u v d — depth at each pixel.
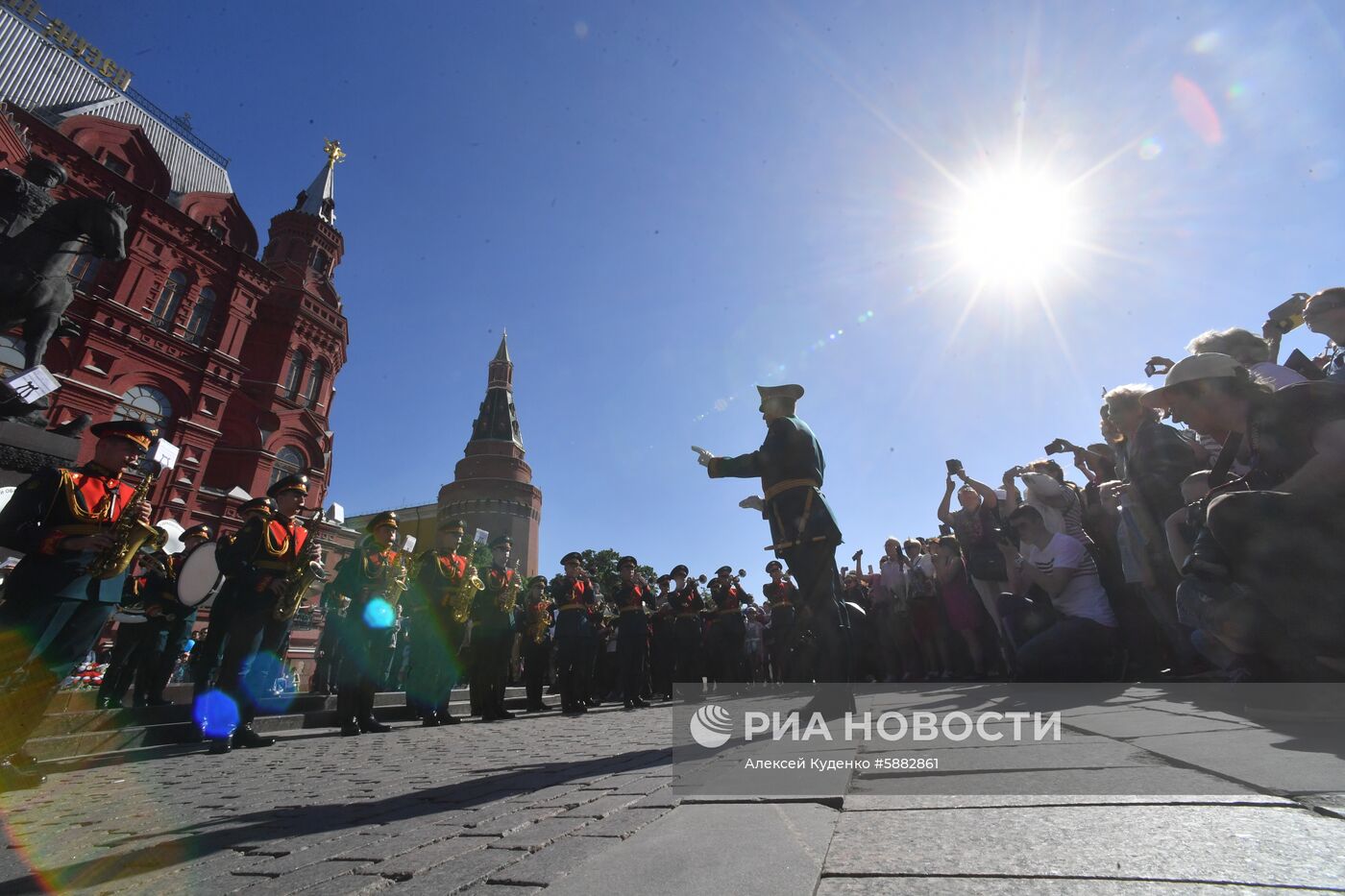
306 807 2.26
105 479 3.47
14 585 3.25
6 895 1.42
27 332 8.16
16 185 8.26
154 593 6.82
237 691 4.51
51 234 8.21
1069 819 1.11
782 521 3.59
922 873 0.92
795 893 0.90
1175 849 0.93
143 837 1.89
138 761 3.97
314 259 37.00
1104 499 4.99
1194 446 4.24
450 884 1.19
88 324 24.22
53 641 3.28
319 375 34.84
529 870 1.20
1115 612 4.49
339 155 43.53
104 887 1.40
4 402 7.59
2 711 3.09
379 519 5.88
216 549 5.55
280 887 1.28
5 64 27.38
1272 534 2.18
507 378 70.62
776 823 1.32
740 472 3.81
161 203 27.27
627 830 1.45
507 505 58.62
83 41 31.23
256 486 29.42
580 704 8.13
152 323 26.28
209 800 2.55
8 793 2.93
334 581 5.72
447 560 6.98
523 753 3.61
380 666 5.73
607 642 11.12
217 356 28.30
